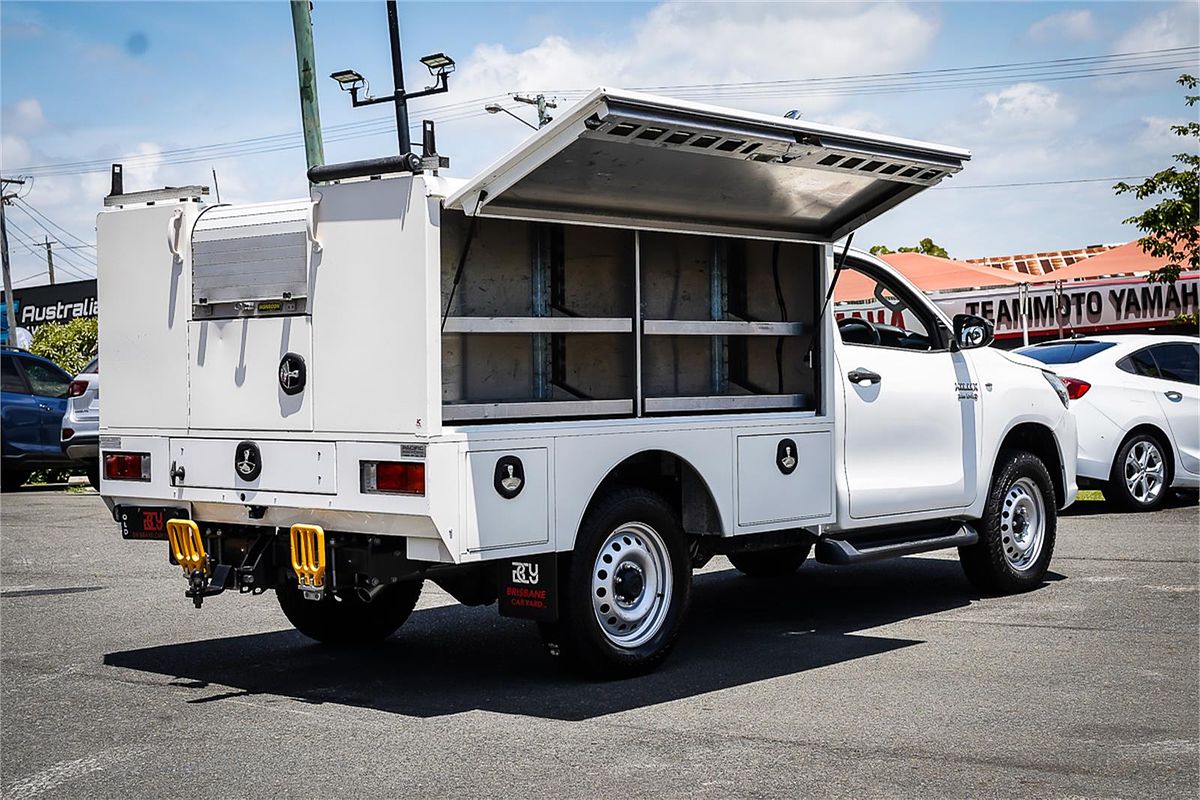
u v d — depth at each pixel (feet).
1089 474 42.37
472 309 20.76
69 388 54.08
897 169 23.18
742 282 24.88
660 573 22.07
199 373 21.68
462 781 16.02
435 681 21.71
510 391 21.45
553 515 20.17
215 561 22.07
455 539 18.90
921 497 26.68
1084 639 24.02
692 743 17.54
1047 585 29.86
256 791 15.83
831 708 19.34
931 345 28.07
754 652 23.54
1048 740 17.48
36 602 29.91
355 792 15.70
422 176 18.98
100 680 22.02
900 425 26.50
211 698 20.66
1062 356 44.19
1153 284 69.67
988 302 73.15
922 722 18.48
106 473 23.06
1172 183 68.08
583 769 16.42
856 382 25.73
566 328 21.11
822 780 15.83
